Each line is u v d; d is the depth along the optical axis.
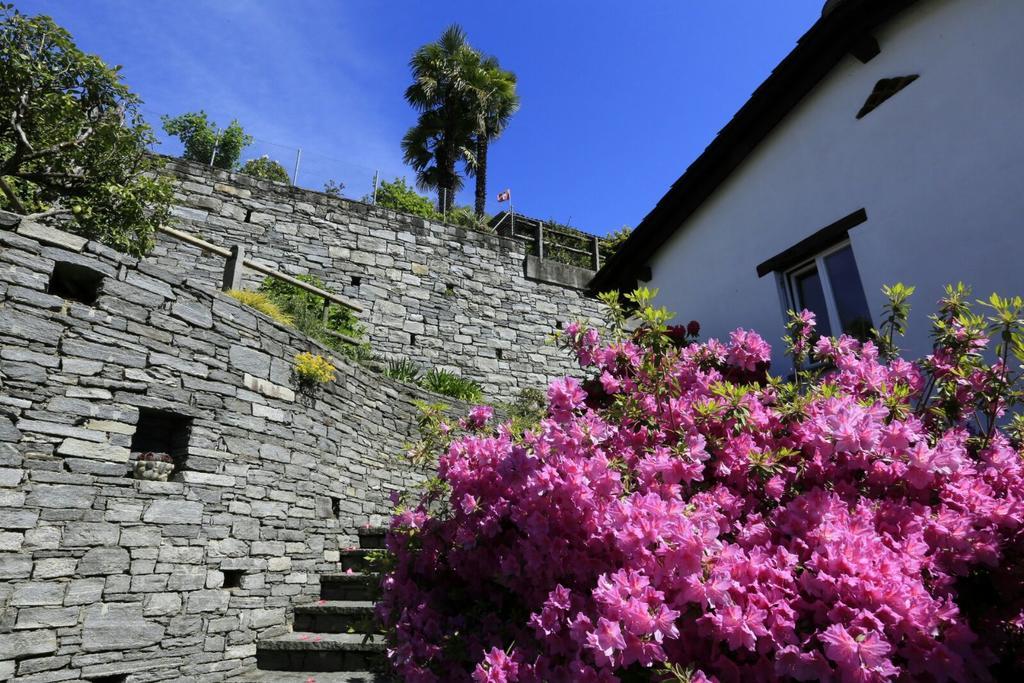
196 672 3.97
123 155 6.01
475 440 2.69
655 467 2.12
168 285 4.44
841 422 2.00
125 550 3.78
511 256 12.12
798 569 1.78
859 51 4.26
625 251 6.40
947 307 2.81
